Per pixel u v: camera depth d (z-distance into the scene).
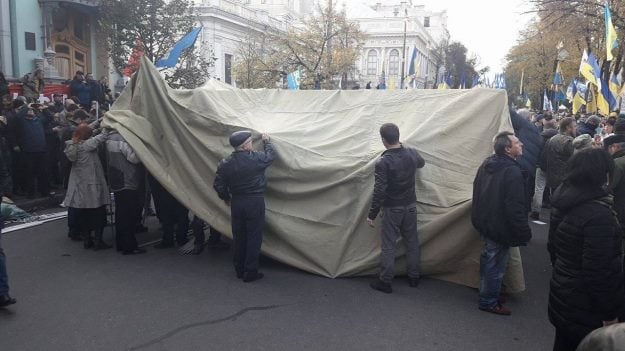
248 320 4.64
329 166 5.88
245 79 34.78
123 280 5.66
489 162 4.75
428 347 4.20
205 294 5.28
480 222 4.77
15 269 5.98
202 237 6.77
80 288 5.39
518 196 4.55
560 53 23.09
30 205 9.24
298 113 6.73
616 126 5.46
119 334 4.33
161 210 6.91
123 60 17.22
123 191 6.48
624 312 3.17
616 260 2.95
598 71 13.38
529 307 5.16
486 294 4.91
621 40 19.30
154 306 4.94
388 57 71.00
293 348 4.12
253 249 5.62
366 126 6.26
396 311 4.91
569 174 3.09
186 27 17.70
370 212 5.27
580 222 2.98
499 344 4.29
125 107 6.99
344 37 34.88
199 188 6.44
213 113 6.46
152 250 6.87
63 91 15.01
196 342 4.20
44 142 9.70
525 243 4.63
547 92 26.38
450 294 5.40
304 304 5.05
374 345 4.20
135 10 17.03
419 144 5.81
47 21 19.03
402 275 5.85
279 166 6.06
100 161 6.78
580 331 3.02
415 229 5.51
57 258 6.44
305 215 6.02
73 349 4.06
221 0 42.59
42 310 4.80
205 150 6.43
